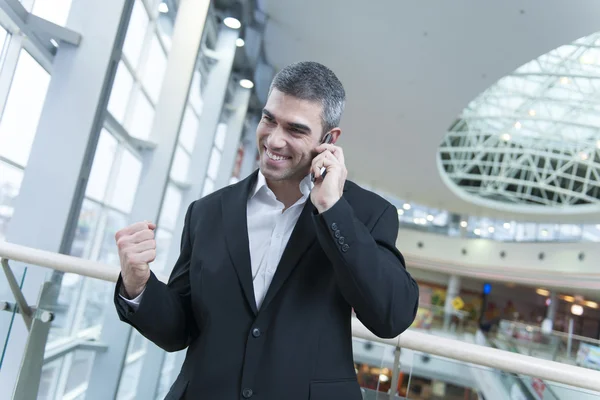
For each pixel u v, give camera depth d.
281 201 1.13
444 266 26.55
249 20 8.99
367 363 1.64
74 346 1.75
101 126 4.38
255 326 0.99
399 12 7.86
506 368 1.49
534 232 25.89
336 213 0.94
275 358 0.98
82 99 4.18
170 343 1.11
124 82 6.03
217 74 8.99
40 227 4.08
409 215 29.59
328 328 1.02
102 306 1.77
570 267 19.75
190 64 6.93
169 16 6.90
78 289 1.75
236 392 0.98
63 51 4.20
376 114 13.57
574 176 21.95
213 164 11.08
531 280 21.91
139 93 6.58
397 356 1.63
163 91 6.89
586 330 24.09
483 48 8.31
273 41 10.26
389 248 1.08
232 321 1.01
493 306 27.66
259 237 1.09
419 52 9.09
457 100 10.79
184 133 8.79
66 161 4.14
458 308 24.75
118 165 6.29
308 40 9.76
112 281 1.76
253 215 1.11
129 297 1.04
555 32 7.23
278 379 0.97
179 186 8.84
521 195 24.48
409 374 1.61
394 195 25.94
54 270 1.73
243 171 13.10
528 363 1.47
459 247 26.52
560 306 25.56
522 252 23.23
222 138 11.26
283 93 1.00
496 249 24.92
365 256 0.94
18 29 3.78
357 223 0.97
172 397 1.03
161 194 6.83
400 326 0.98
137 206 6.80
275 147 1.00
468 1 7.12
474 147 21.97
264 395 0.96
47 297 1.72
